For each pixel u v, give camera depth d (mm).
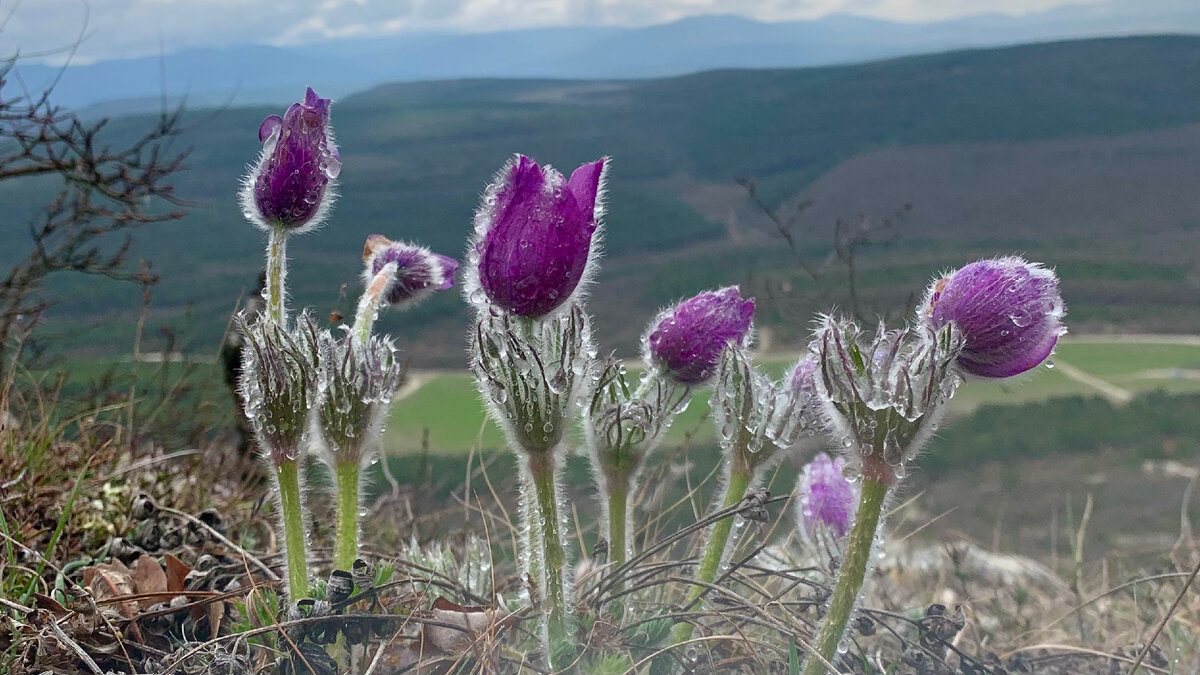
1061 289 265
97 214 797
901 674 347
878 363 257
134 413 566
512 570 440
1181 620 430
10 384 513
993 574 542
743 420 320
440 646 307
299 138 294
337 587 297
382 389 316
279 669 298
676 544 415
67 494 419
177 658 294
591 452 325
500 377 269
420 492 575
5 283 745
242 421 559
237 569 367
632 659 302
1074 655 376
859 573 267
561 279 259
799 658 318
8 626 312
